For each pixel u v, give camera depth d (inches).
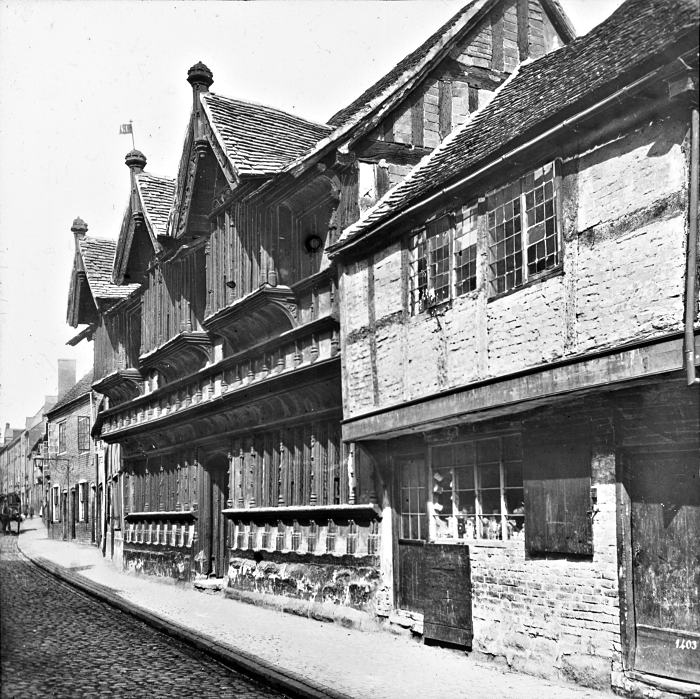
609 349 307.7
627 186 311.0
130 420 960.3
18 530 1721.2
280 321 621.6
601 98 312.7
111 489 1054.4
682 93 279.4
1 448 2335.1
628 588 326.6
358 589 506.0
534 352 351.6
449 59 552.1
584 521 346.0
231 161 594.9
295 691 342.0
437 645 436.8
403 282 442.9
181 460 812.6
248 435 669.9
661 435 317.7
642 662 321.4
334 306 540.4
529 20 580.1
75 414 1488.7
